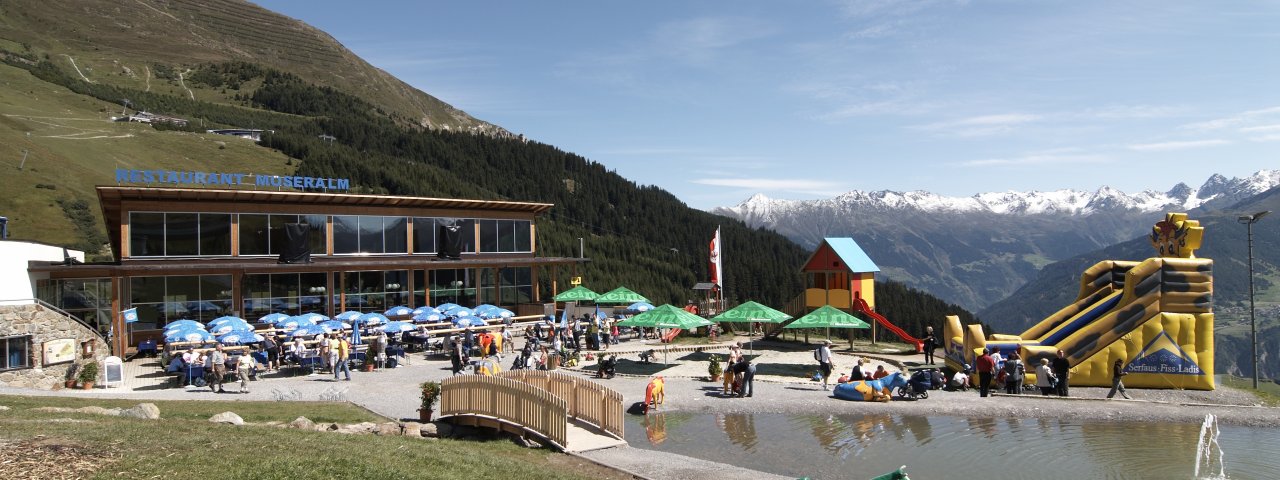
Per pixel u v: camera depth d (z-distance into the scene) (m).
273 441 13.55
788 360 36.28
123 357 36.62
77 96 195.00
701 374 31.52
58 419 15.12
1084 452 18.78
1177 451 18.88
